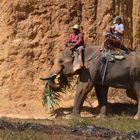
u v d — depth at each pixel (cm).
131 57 3691
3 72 3919
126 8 4000
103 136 2902
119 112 3744
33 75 3900
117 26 3688
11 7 3959
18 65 3906
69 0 3938
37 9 3953
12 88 3884
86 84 3644
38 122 3266
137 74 3672
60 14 3938
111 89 3891
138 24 4028
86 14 3944
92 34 3922
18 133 2891
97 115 3669
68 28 3922
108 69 3662
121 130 3078
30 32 3934
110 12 3925
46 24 3938
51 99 3697
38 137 2788
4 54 3938
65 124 3231
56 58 3897
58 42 3922
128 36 3975
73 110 3625
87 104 3825
